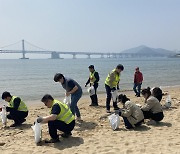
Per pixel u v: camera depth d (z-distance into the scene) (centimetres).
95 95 706
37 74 2556
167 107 625
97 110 639
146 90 478
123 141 389
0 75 2439
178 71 2839
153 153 339
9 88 1368
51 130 392
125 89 1197
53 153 354
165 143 375
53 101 399
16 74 2581
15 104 492
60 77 473
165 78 1894
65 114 396
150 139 394
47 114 617
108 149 360
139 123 454
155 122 476
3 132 459
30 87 1401
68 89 476
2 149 374
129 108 450
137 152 345
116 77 585
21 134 446
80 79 1862
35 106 775
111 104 738
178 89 1166
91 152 352
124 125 479
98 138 408
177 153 336
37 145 387
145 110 469
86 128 466
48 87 1386
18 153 357
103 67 4094
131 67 3950
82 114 588
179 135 410
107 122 507
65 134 412
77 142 392
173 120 502
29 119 560
